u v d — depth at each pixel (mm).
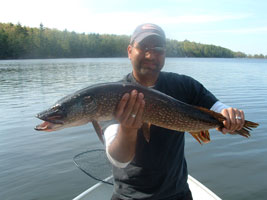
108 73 11875
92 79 9398
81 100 1018
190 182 1728
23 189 1985
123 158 958
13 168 2287
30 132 3232
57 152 2623
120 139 941
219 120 1106
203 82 8195
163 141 1062
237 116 1039
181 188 1101
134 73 1164
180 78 1207
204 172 2244
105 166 1862
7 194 1924
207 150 2660
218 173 2227
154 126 1085
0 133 3193
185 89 1190
